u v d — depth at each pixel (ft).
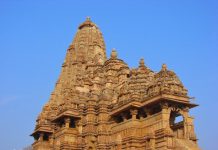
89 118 188.85
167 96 142.72
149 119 152.97
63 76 253.44
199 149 134.82
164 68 157.99
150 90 154.61
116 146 161.68
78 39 266.77
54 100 242.17
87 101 196.65
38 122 237.45
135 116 158.30
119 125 169.89
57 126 212.64
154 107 153.38
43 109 242.17
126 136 159.84
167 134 138.51
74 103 197.06
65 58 264.52
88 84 213.87
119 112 168.76
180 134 148.66
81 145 187.11
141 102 156.87
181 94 147.13
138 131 156.04
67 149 184.65
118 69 213.87
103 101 189.06
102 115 184.75
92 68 236.63
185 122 146.82
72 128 192.85
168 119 143.54
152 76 175.73
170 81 150.20
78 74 234.38
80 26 275.39
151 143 143.95
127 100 162.61
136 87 167.53
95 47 258.37
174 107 147.84
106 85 202.69
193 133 145.07
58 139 197.57
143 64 182.91
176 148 136.05
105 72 217.36
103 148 176.04
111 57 221.25
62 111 194.39
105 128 181.88
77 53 256.32
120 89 181.27
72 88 218.18
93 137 184.03
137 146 152.76
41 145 221.87
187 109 150.20
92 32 268.00
